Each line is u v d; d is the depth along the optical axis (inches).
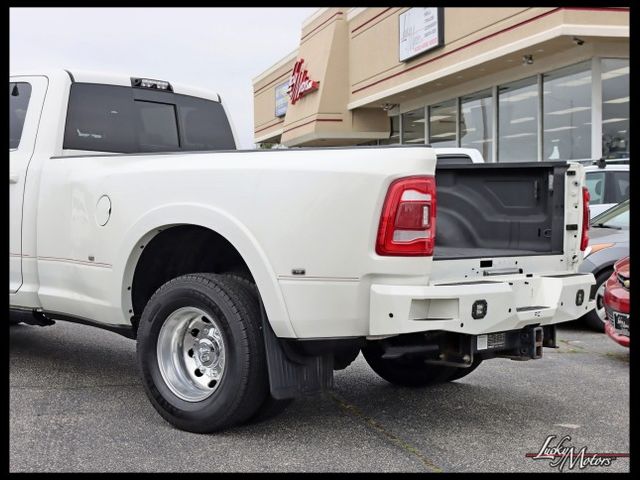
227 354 162.7
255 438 167.6
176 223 171.3
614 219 327.6
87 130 223.6
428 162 153.7
